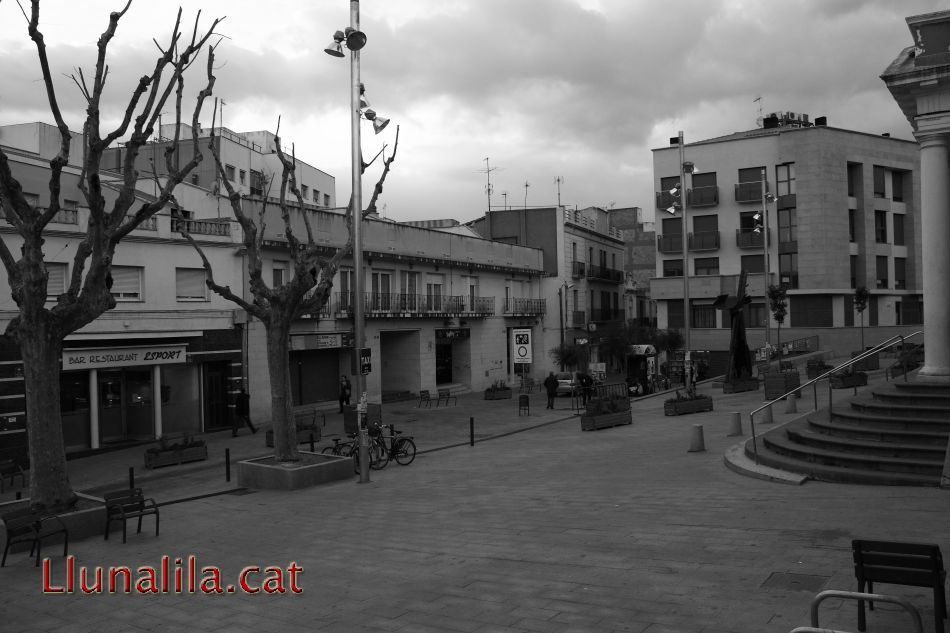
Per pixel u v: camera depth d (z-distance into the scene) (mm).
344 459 17547
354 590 8688
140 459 22109
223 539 11859
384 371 40406
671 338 49125
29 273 11906
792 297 48219
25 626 8133
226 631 7637
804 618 6754
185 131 43906
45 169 26156
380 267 36938
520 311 48156
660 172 52375
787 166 48500
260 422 28688
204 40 13414
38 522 10875
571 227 54438
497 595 8094
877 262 49188
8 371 20953
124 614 8367
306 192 51719
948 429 12930
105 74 12328
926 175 15133
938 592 5922
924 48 14938
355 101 16953
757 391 32219
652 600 7539
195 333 26172
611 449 19594
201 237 26750
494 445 22719
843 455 12914
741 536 9688
